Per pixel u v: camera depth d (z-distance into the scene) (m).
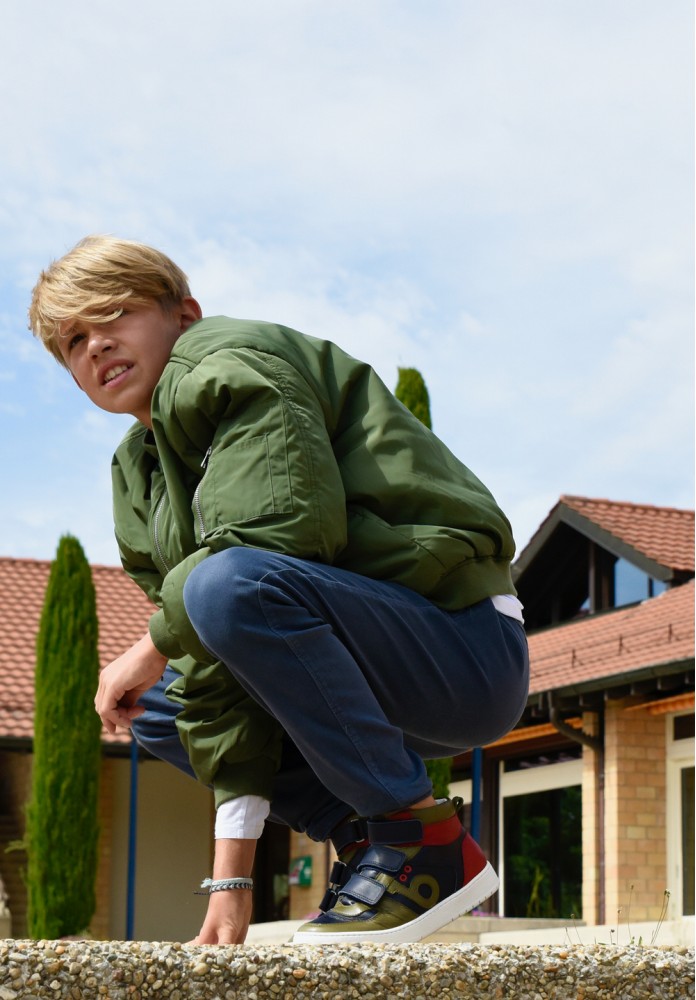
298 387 2.14
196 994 1.61
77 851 14.01
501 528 2.30
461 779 17.22
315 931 2.05
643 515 17.61
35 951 1.56
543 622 18.36
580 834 14.75
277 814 2.45
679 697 12.68
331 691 2.04
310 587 2.04
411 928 2.04
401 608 2.14
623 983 1.80
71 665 14.42
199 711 2.26
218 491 2.08
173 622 2.13
